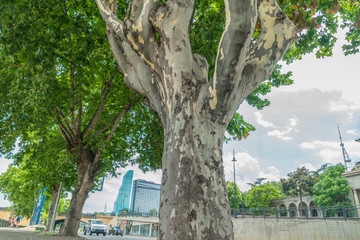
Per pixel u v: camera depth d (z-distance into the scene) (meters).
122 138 16.03
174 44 4.00
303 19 8.09
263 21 4.35
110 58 10.56
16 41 7.16
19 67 8.98
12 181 36.56
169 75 4.02
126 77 5.13
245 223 26.17
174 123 3.76
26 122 10.81
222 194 3.46
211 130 3.73
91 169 12.40
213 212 3.27
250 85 4.15
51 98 9.30
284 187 62.84
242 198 64.44
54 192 24.09
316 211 22.00
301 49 9.44
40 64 7.59
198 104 3.79
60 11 8.72
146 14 4.30
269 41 4.19
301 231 20.61
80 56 9.40
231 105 3.86
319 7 8.45
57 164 16.69
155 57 4.31
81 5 9.45
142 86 4.76
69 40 9.79
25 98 9.56
